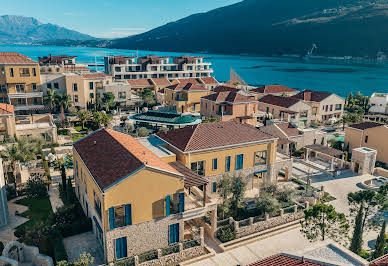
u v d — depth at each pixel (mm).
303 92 98000
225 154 39719
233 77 146875
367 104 113188
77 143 38750
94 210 30672
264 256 31359
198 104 98312
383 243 28312
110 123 80312
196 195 35188
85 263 25328
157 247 29953
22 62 81938
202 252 31344
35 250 28328
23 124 63469
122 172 27922
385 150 59469
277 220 36375
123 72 136625
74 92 92250
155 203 28797
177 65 148750
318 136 64875
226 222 34562
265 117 85000
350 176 52625
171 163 36125
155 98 118250
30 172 48688
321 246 23516
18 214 36719
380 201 32188
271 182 41125
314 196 42812
